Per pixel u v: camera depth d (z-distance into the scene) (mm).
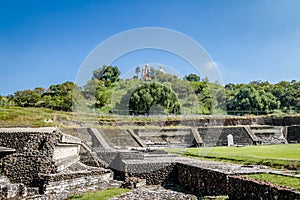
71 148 23125
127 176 19953
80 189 17172
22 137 18578
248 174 12562
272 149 25562
